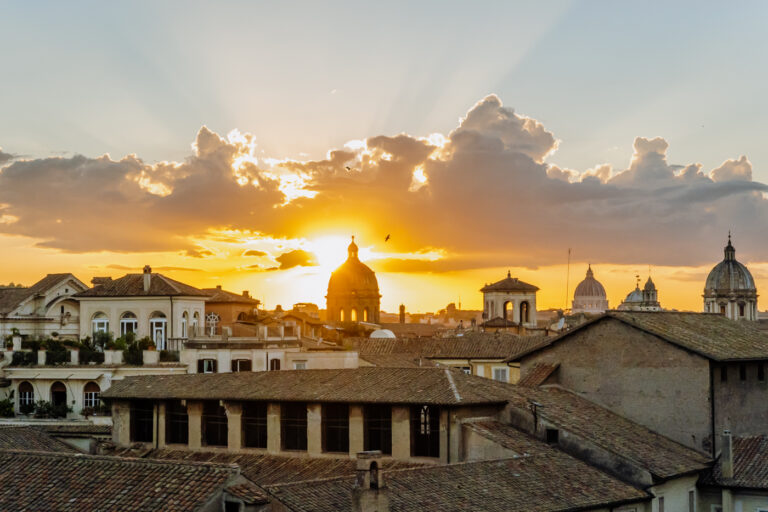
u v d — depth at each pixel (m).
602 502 55.91
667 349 70.06
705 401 68.44
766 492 64.88
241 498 44.00
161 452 73.25
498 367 125.12
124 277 120.50
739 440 69.44
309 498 47.75
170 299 116.25
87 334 118.00
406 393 64.31
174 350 108.19
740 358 69.81
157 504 44.03
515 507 51.94
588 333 73.31
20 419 97.06
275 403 68.62
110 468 47.44
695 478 66.19
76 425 84.19
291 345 119.88
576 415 67.12
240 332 121.19
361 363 117.88
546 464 58.50
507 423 65.12
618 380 71.69
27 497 46.66
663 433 69.75
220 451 70.88
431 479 52.66
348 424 66.12
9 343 108.88
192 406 72.62
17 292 122.88
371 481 47.22
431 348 130.88
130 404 76.06
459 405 61.84
